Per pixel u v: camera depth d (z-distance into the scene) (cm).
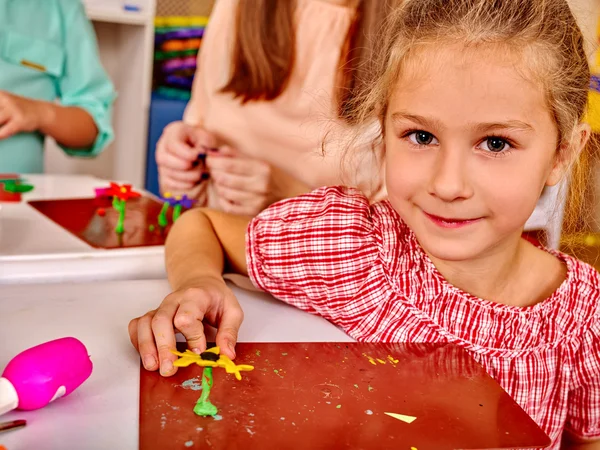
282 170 163
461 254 67
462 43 64
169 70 240
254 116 166
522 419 59
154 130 238
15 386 54
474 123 63
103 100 177
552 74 66
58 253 93
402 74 68
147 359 62
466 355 70
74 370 56
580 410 80
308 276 79
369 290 77
